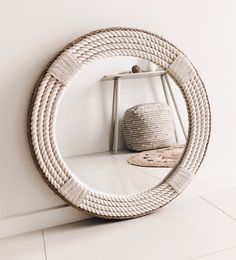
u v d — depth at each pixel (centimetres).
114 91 104
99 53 96
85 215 107
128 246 89
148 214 107
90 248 90
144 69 104
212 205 110
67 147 100
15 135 97
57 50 97
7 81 94
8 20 92
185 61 105
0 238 99
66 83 93
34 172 100
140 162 109
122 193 105
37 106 91
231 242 87
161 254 84
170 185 108
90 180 102
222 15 116
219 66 118
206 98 110
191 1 111
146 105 108
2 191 98
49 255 88
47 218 103
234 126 124
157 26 107
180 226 97
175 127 110
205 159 121
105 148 104
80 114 101
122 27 98
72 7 97
